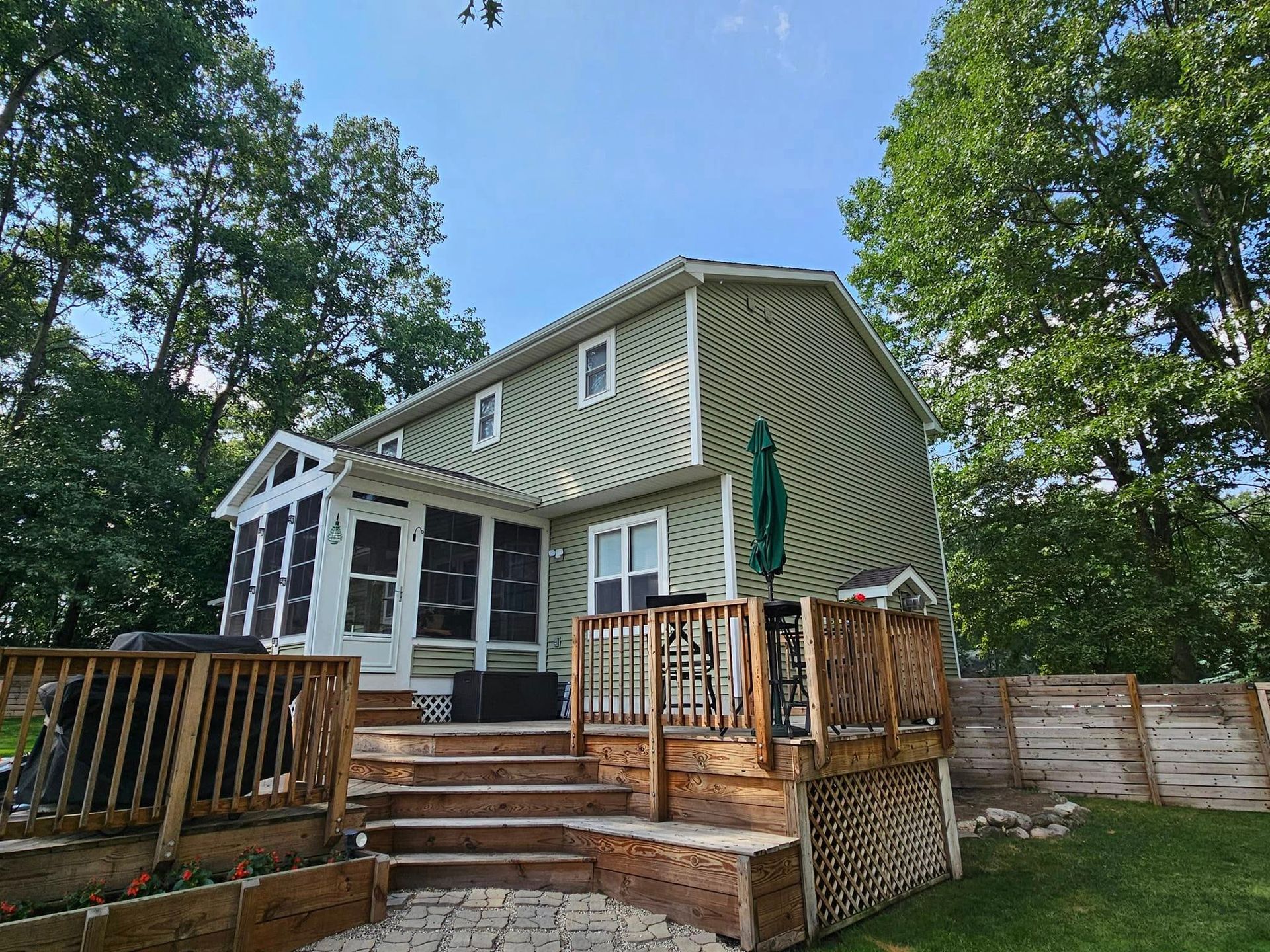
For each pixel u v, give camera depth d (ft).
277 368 64.49
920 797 18.10
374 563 26.27
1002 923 14.35
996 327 49.01
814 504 32.40
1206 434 41.04
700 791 15.53
